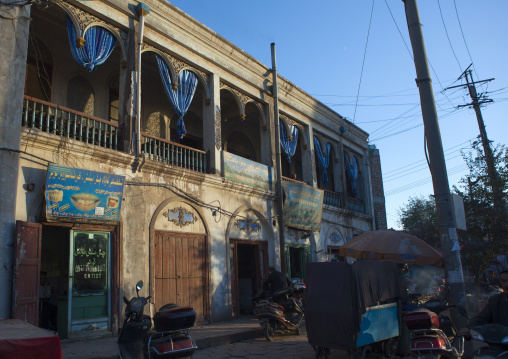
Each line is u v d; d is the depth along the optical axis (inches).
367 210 855.1
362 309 259.8
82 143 349.7
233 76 544.1
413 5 334.0
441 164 307.3
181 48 471.5
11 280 287.7
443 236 299.1
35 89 424.8
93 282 348.5
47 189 316.5
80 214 335.9
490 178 501.0
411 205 1349.7
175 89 462.0
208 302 448.8
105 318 350.6
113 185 358.0
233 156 514.6
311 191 640.4
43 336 153.6
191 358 239.5
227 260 484.7
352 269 264.2
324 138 743.7
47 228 426.6
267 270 549.3
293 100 658.2
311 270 283.3
